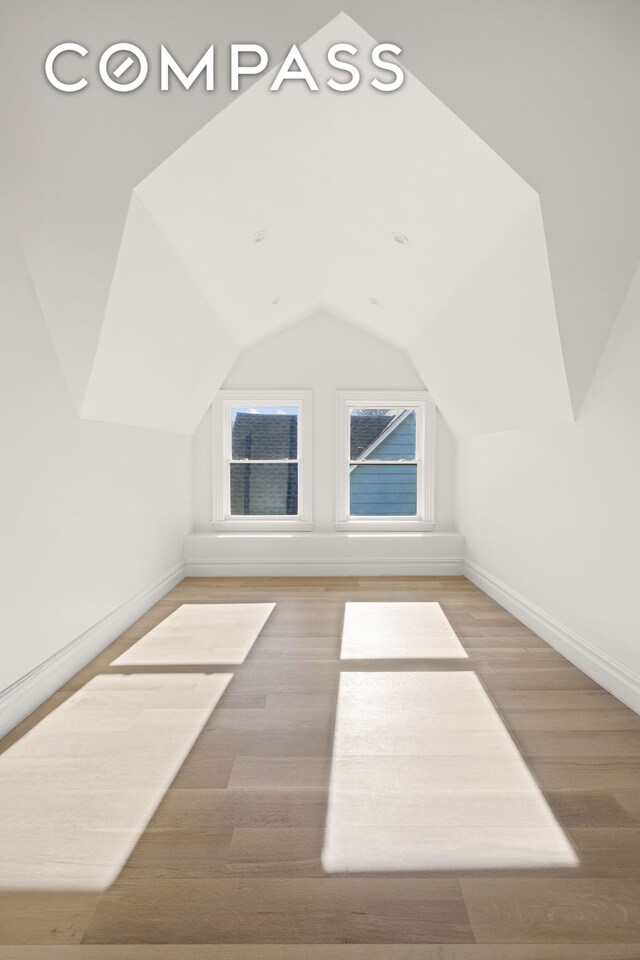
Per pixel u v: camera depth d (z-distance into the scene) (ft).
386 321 15.69
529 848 5.23
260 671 9.59
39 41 7.00
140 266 9.07
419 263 11.32
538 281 8.87
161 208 8.50
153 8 6.93
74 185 7.74
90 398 9.75
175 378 13.32
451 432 18.20
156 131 7.43
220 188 8.77
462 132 7.56
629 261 8.11
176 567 16.20
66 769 6.55
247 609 13.47
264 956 4.08
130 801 5.93
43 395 8.46
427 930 4.31
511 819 5.65
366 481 18.79
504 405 12.73
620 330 8.52
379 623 12.35
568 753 6.93
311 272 13.89
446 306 12.24
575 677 9.36
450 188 8.69
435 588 15.66
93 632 10.25
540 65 7.04
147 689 8.84
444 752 6.95
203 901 4.59
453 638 11.35
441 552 17.42
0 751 6.95
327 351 18.04
